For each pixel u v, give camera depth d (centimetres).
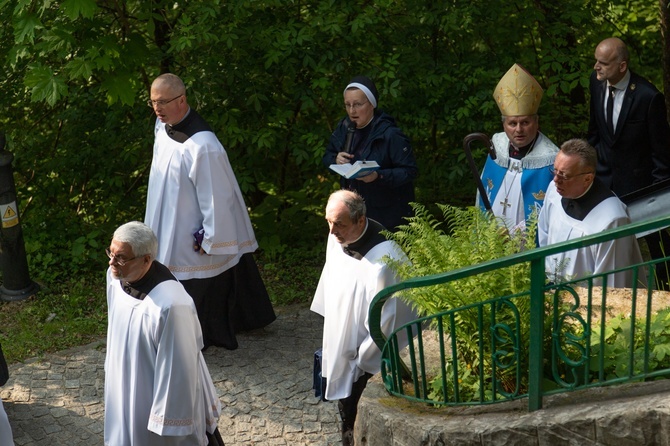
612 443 418
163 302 555
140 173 1087
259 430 706
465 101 994
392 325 588
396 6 1048
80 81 1040
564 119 1108
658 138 823
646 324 438
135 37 946
